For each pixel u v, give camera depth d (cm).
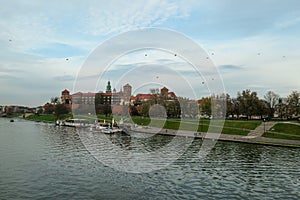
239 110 9725
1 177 2984
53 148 4972
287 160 4238
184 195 2531
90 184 2745
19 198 2384
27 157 4075
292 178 3212
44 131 8944
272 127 7269
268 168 3694
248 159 4288
